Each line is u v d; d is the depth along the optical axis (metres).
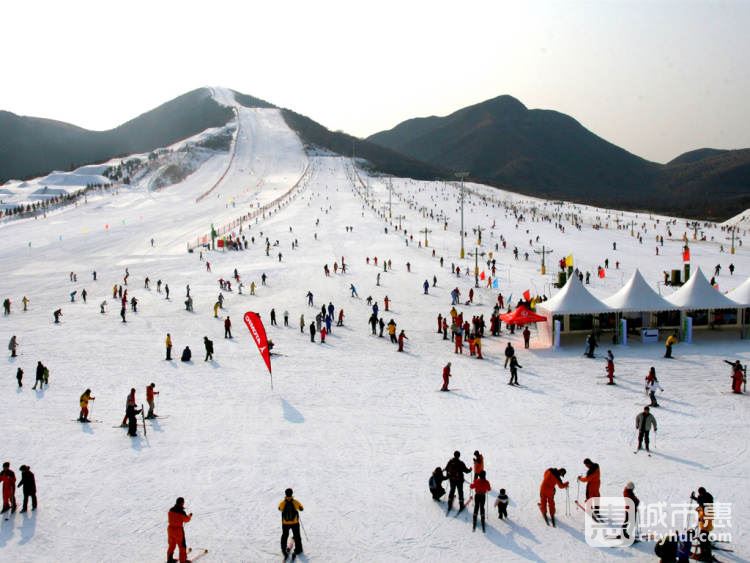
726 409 22.83
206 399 25.27
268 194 146.75
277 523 15.35
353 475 17.95
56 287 57.09
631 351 32.03
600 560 13.51
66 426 22.33
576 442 19.98
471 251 74.19
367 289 52.38
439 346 34.31
